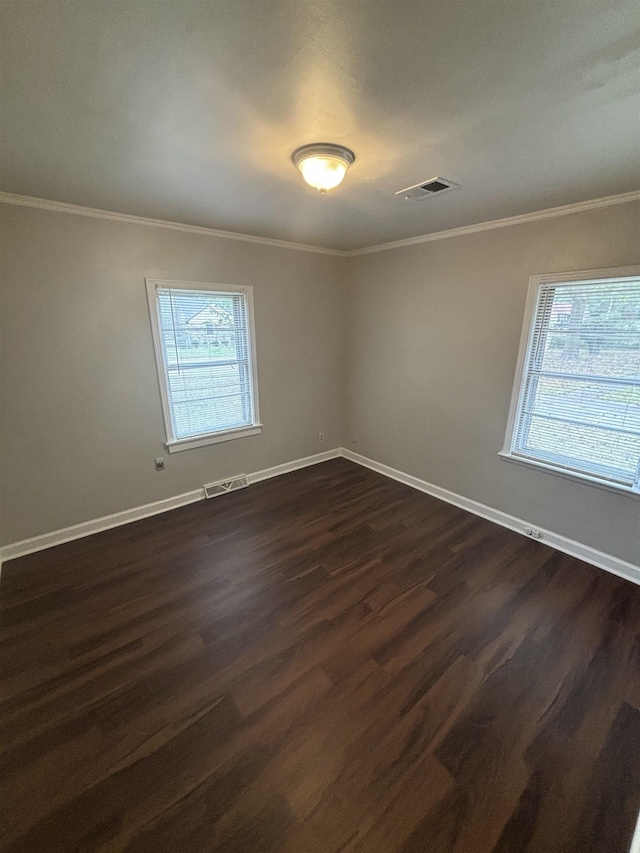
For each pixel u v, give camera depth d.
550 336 2.71
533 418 2.91
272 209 2.61
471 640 2.01
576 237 2.46
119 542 2.92
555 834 1.24
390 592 2.36
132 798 1.33
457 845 1.21
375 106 1.37
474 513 3.38
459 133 1.55
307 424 4.39
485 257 2.97
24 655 1.91
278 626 2.09
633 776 1.40
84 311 2.73
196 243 3.15
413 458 3.90
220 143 1.65
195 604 2.26
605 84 1.22
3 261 2.38
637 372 2.35
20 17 0.95
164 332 3.16
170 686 1.74
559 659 1.89
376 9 0.93
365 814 1.28
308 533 3.04
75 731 1.54
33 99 1.31
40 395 2.66
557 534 2.85
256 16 0.96
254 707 1.64
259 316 3.70
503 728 1.56
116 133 1.56
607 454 2.55
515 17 0.95
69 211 2.54
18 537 2.73
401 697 1.69
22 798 1.33
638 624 2.12
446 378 3.45
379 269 3.87
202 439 3.55
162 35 1.02
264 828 1.25
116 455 3.08
